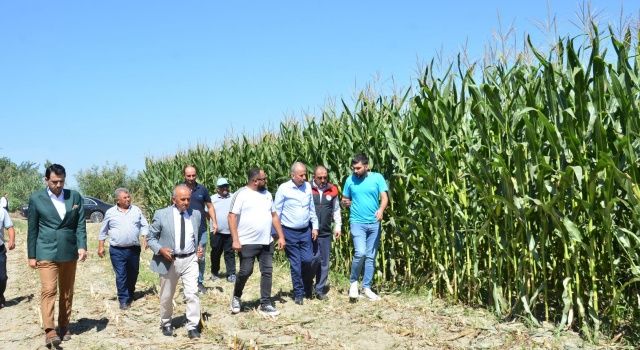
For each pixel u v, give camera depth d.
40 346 6.27
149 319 7.34
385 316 6.83
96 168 39.22
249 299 8.18
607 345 5.29
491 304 6.84
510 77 6.32
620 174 4.93
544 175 5.72
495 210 6.39
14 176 49.25
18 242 18.94
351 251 9.55
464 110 6.85
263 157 12.92
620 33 5.27
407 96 8.15
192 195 8.71
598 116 5.14
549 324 5.99
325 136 10.04
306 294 8.16
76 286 9.78
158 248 6.20
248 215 7.05
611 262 5.35
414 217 8.05
